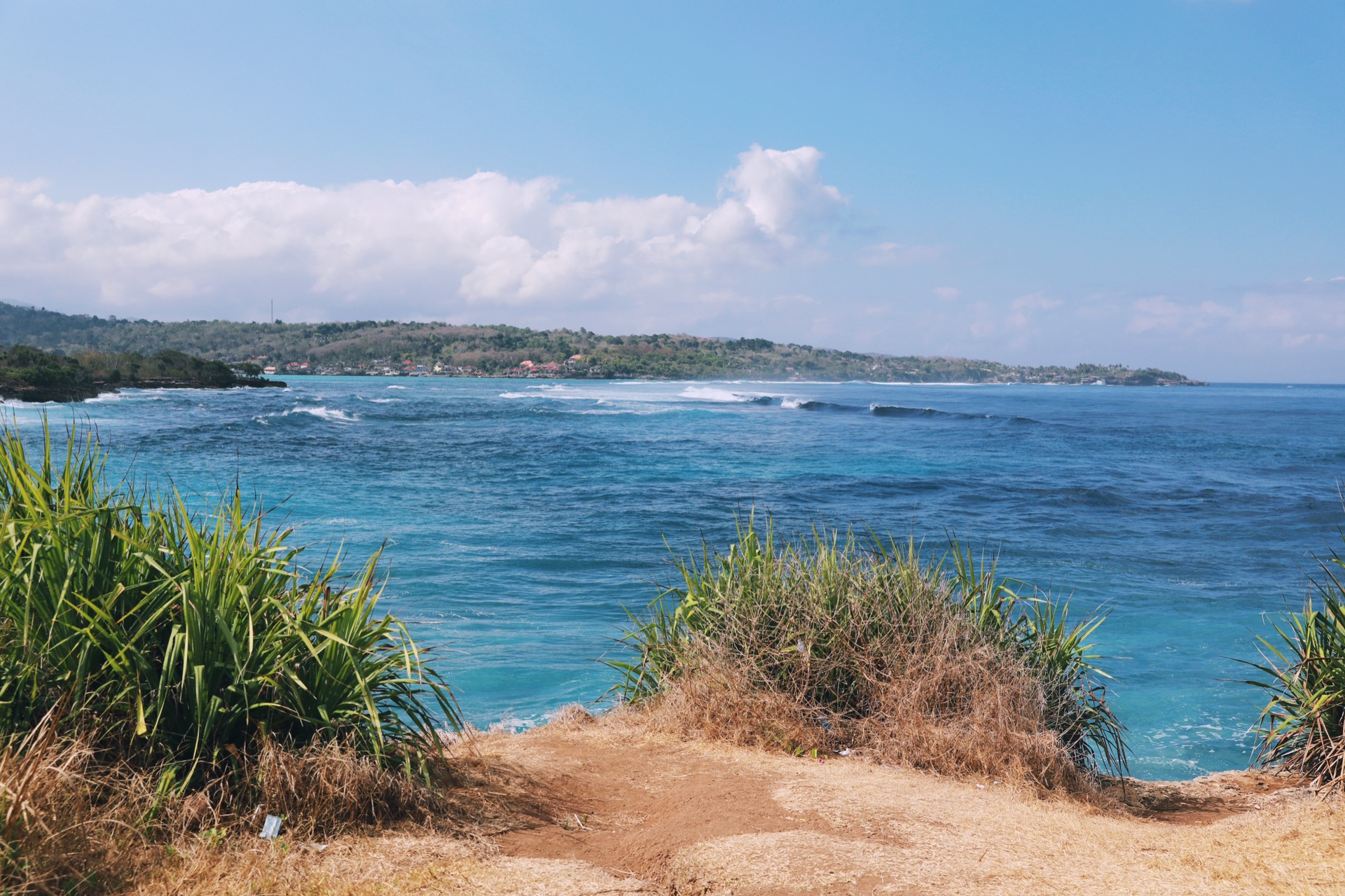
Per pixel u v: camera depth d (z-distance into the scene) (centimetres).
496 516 2111
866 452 4059
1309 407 11269
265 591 441
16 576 385
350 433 4528
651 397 9906
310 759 391
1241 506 2602
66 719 361
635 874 376
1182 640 1227
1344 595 657
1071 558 1795
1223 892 359
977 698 609
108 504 446
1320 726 619
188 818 354
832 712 648
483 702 891
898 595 699
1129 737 903
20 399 6341
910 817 454
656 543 1812
